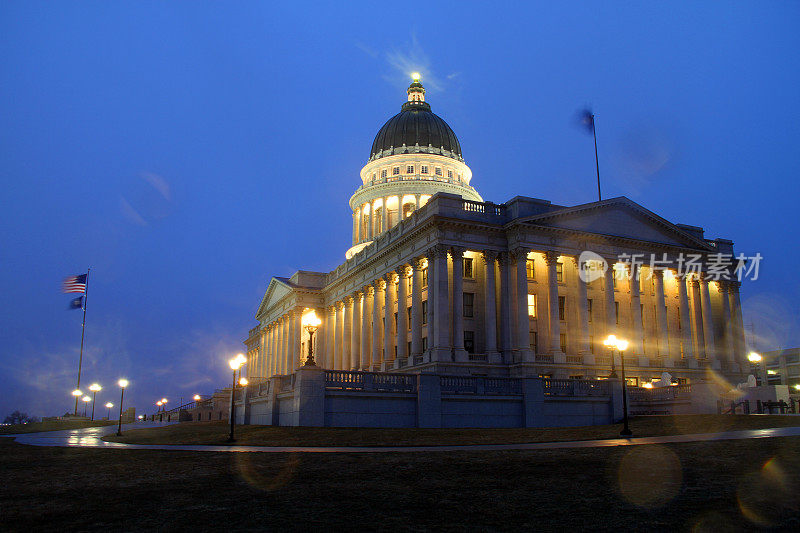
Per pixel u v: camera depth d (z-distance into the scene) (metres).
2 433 57.03
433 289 67.31
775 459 18.58
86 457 26.09
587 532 11.91
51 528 12.84
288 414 41.41
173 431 45.62
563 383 44.50
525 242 68.31
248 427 42.72
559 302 71.94
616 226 74.56
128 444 35.38
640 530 11.96
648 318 77.62
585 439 29.62
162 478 19.36
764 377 96.06
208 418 80.81
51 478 20.00
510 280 68.75
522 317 66.25
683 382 61.06
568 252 70.81
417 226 69.94
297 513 13.85
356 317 90.62
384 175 117.81
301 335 102.12
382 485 16.98
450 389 41.38
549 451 23.08
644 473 17.52
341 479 18.11
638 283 75.50
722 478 16.38
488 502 14.59
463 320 68.88
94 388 83.19
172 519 13.47
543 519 12.93
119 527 12.83
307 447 28.81
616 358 71.50
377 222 112.94
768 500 13.85
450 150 120.75
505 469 18.98
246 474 19.58
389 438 32.03
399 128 120.94
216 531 12.39
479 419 41.38
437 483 17.06
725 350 81.69
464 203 69.62
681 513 13.10
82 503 15.45
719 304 83.88
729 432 28.50
